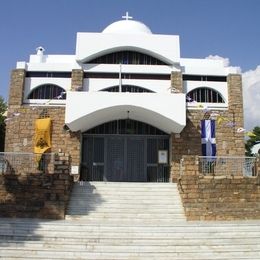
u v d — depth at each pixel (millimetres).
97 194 18312
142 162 24938
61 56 28094
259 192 17703
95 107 22469
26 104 25562
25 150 24531
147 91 26047
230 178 17609
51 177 17250
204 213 17078
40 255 12867
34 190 17188
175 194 18422
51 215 16812
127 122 25297
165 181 24641
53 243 13578
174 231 14461
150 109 22594
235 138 24938
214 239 14148
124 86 26062
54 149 24312
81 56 25812
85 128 24656
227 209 17266
